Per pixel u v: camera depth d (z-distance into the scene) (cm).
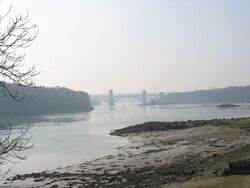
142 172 4731
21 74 822
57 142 8319
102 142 8250
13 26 799
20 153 6750
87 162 5750
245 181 3161
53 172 5081
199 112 19650
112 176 4625
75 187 4197
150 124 10538
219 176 3481
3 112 15300
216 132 8594
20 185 4391
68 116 19050
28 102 18500
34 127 12106
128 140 8488
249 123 9481
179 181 3734
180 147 6775
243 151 4378
